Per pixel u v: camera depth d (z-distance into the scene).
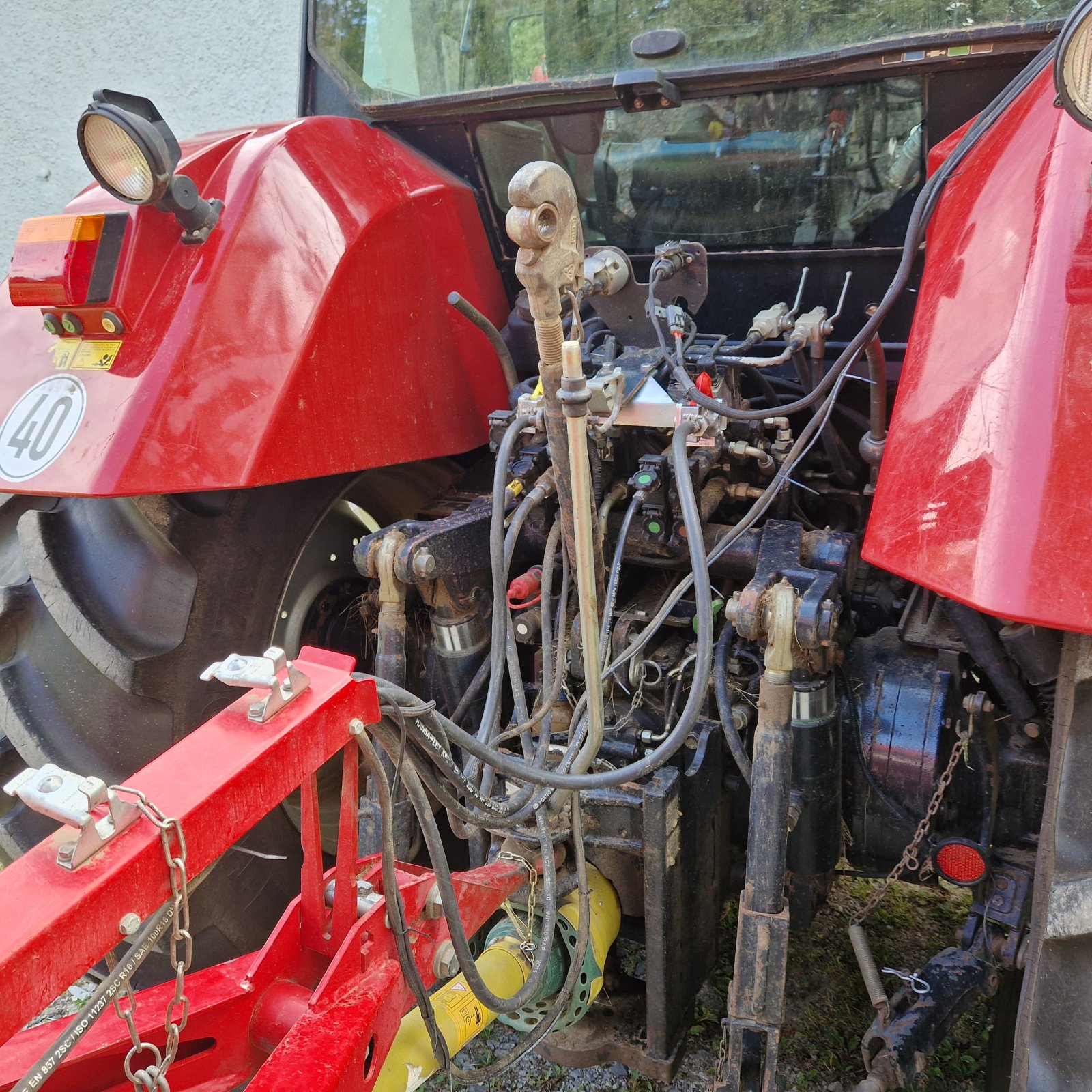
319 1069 1.12
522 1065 2.09
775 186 2.12
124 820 0.94
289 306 1.71
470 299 2.22
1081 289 1.19
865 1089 1.54
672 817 1.72
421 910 1.43
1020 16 1.78
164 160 1.56
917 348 1.40
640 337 1.89
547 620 1.77
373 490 2.27
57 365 1.69
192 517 1.79
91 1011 0.91
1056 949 1.26
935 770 1.83
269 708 1.09
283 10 5.44
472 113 2.21
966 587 1.14
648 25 2.01
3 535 2.00
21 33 5.74
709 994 2.21
